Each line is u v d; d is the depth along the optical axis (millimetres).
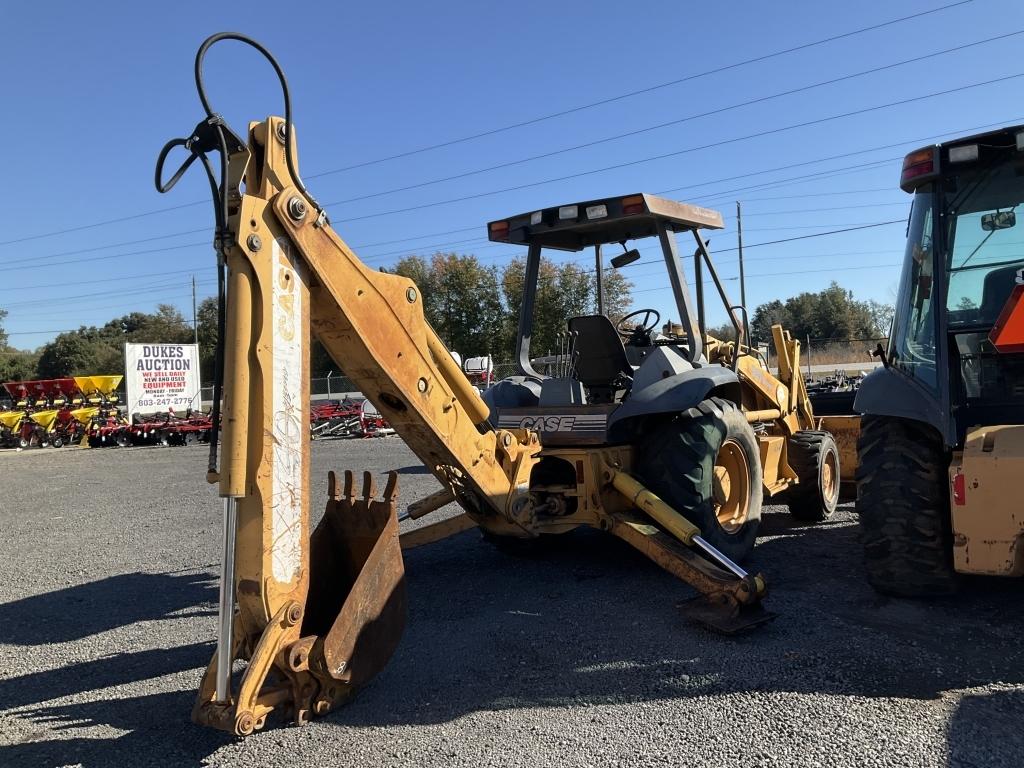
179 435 22625
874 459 4148
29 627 4684
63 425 23969
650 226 5570
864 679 3221
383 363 3381
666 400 4770
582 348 5500
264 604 2750
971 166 4027
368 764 2721
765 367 6883
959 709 2916
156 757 2855
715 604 3973
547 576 5223
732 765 2602
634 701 3145
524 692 3285
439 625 4266
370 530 3479
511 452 4512
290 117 2951
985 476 3414
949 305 4039
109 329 71812
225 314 2775
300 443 2902
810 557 5438
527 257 5797
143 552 6789
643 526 4605
